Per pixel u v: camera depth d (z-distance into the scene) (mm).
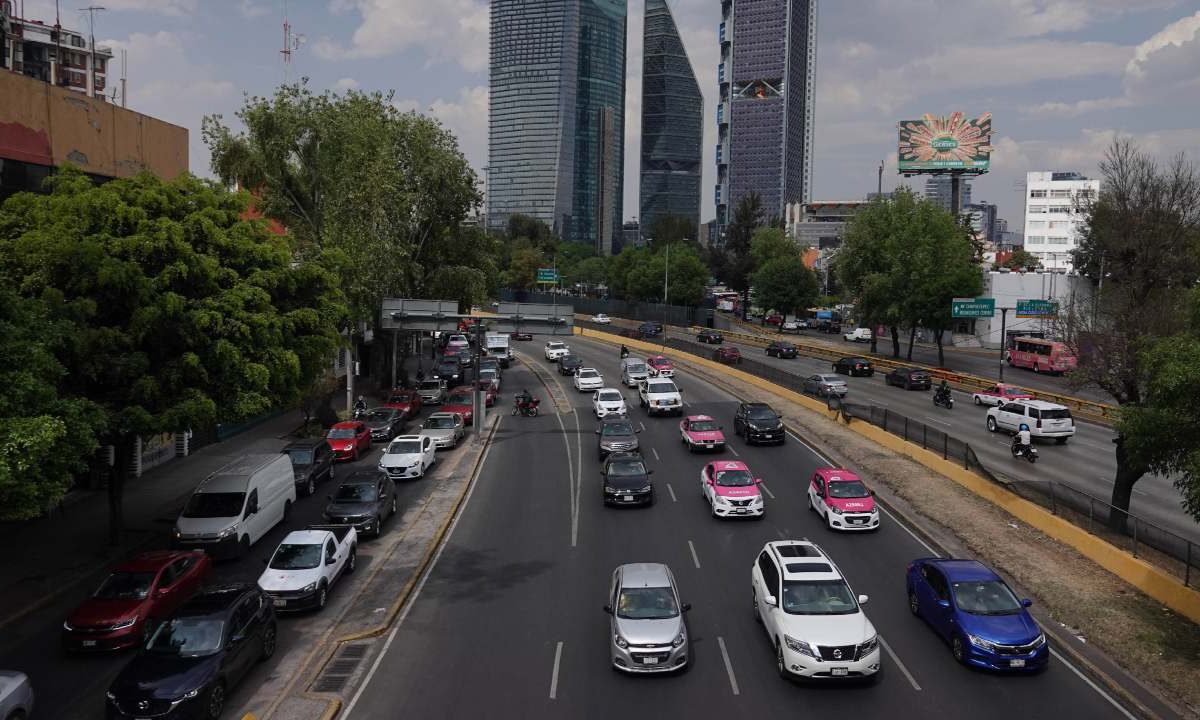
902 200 77688
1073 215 121938
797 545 18859
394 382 55281
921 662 16656
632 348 86312
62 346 18312
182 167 37250
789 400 51156
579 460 36406
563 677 16172
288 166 48875
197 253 23141
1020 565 21953
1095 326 31172
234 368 22500
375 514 25578
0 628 18922
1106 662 16797
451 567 22891
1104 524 22484
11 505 15406
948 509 27141
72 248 20234
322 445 33375
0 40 53750
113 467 23922
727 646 17531
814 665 15406
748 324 118000
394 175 49188
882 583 21078
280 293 26250
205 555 21047
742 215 137375
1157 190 42406
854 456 35219
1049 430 39062
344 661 17078
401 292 53594
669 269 114688
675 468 34219
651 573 17781
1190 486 16438
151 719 13828
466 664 16828
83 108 30906
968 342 88000
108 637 17266
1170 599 19125
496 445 40125
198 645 15109
